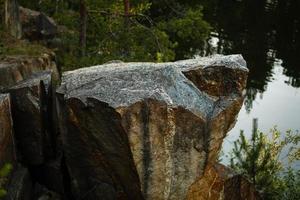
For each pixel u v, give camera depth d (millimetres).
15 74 12336
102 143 8797
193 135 8938
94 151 9031
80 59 17328
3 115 9047
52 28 20031
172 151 8844
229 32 39719
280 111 28047
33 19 19781
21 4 22562
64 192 10023
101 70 9516
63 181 10016
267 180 12758
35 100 9641
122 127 8305
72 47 19547
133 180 8820
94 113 8586
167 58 19719
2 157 8875
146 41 20297
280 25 42344
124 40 19344
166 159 8734
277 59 36062
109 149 8789
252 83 32281
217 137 9211
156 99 8414
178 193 9141
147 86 8695
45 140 10031
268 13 45344
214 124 9062
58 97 9188
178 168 9000
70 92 8992
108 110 8359
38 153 9852
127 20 19875
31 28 19562
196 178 9219
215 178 9961
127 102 8336
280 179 13453
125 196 9172
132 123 8344
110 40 19375
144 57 18828
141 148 8500
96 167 9195
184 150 8953
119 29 19578
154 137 8516
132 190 8977
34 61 13445
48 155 10195
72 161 9375
